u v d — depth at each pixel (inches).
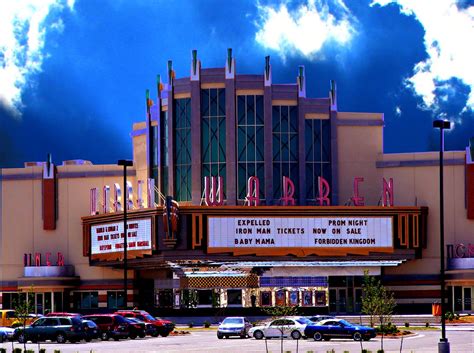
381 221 4138.8
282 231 4062.5
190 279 4256.9
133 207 4350.4
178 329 3828.7
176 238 4005.9
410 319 3922.2
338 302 4234.7
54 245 4675.2
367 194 4439.0
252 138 4315.9
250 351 2454.5
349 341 2874.0
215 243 4015.8
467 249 4311.0
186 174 4325.8
